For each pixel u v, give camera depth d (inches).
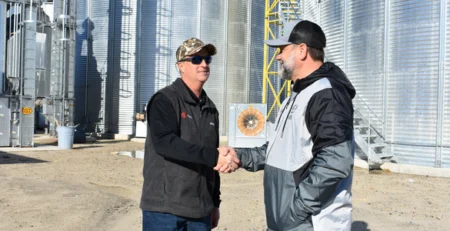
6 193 380.5
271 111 1165.1
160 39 1108.5
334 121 109.7
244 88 1158.3
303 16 892.0
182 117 139.5
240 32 1153.4
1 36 800.9
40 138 1018.7
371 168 594.6
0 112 807.7
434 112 562.6
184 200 136.7
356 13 646.5
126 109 1121.4
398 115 593.9
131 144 967.6
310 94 117.3
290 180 121.2
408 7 582.9
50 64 971.3
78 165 602.5
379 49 614.2
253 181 503.8
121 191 426.3
